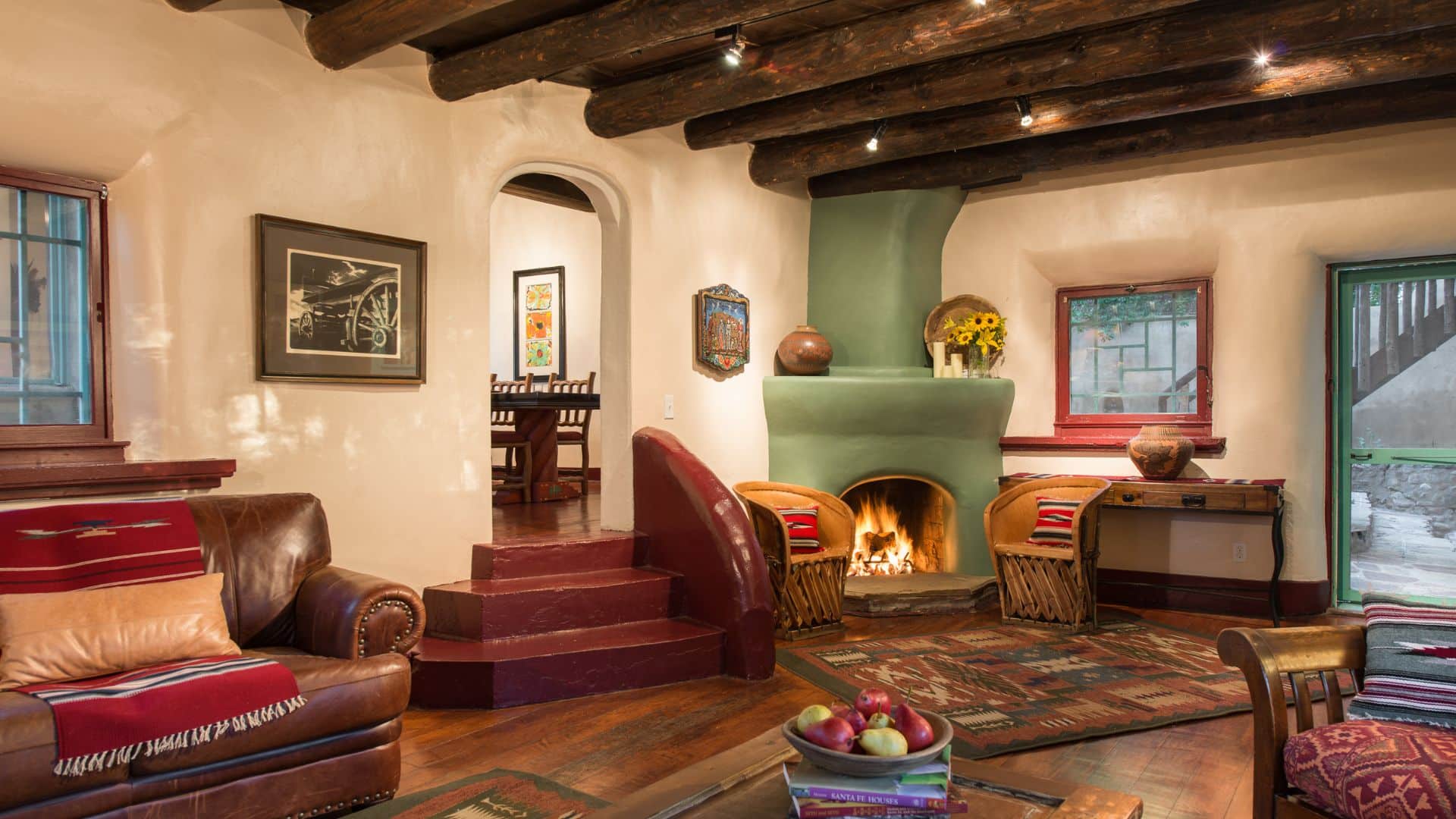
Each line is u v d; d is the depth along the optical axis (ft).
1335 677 7.81
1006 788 6.74
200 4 11.68
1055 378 21.40
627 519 17.15
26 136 10.43
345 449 13.43
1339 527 18.98
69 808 7.73
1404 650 7.61
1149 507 18.37
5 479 9.79
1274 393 18.49
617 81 16.49
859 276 20.89
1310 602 18.42
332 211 13.29
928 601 19.07
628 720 12.28
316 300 13.01
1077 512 17.10
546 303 28.48
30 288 10.82
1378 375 18.66
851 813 6.00
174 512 10.62
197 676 8.58
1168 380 20.35
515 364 29.25
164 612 9.50
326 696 9.10
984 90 14.88
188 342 11.78
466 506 14.99
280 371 12.59
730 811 6.37
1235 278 18.84
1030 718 12.33
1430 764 6.36
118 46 11.10
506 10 13.32
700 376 18.63
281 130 12.73
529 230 28.84
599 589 14.69
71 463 10.72
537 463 23.77
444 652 13.19
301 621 10.97
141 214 11.44
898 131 17.80
